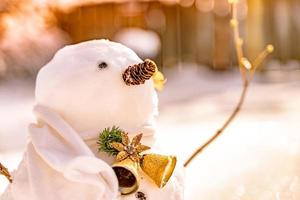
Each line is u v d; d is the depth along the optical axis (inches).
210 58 205.0
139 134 46.4
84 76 45.9
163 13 202.7
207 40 205.5
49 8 143.9
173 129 109.9
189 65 207.3
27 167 45.7
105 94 46.1
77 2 175.6
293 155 71.9
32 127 46.1
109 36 195.0
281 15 198.2
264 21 196.7
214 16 202.5
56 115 45.8
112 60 46.9
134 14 198.5
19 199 45.5
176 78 191.8
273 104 132.0
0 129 124.0
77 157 43.3
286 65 195.2
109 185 44.6
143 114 47.4
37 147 44.9
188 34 206.1
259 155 73.1
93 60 46.5
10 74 180.1
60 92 45.8
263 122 97.0
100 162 43.9
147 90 47.6
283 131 85.0
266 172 67.5
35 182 44.8
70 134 45.1
